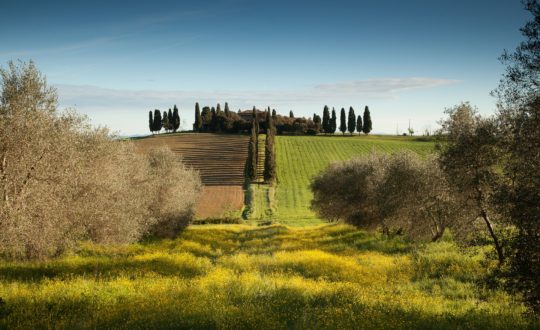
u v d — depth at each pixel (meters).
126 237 23.31
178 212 37.69
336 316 10.63
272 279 16.80
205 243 37.72
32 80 15.75
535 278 9.30
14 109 15.05
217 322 9.91
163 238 37.69
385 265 20.61
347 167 44.00
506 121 14.84
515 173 10.93
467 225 19.42
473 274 16.88
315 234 44.53
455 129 17.89
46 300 12.16
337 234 43.06
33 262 18.59
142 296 12.79
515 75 10.10
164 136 163.88
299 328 9.65
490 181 15.84
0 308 11.09
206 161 124.31
